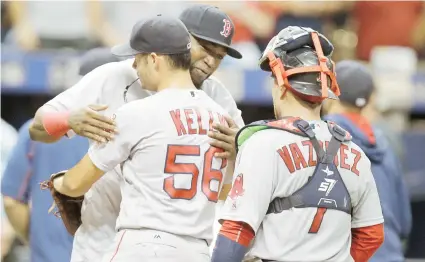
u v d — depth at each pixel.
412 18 35.09
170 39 14.89
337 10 34.84
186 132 14.77
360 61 34.97
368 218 14.72
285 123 14.08
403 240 22.52
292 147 13.91
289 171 13.83
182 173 14.66
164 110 14.79
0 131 24.16
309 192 13.88
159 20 15.00
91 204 16.39
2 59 28.55
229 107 17.38
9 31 33.19
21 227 20.81
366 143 20.73
